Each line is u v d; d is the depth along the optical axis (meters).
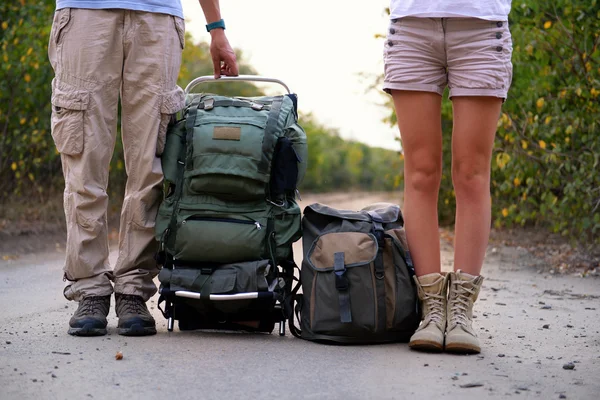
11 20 7.62
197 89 13.41
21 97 7.57
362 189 23.41
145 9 3.18
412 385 2.51
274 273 3.14
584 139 5.58
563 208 5.73
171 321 3.22
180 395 2.37
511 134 5.91
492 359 2.88
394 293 3.10
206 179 3.11
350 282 3.08
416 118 3.13
